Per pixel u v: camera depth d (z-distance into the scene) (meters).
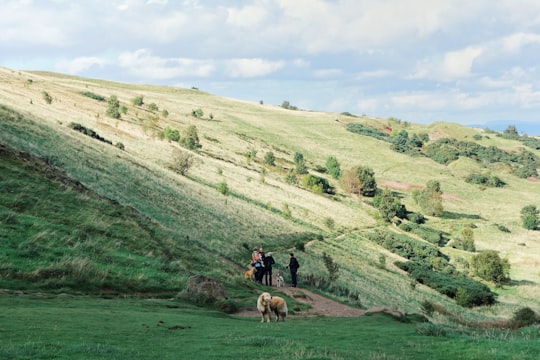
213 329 14.45
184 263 29.81
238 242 49.91
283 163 142.62
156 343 11.44
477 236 110.69
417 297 57.34
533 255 97.88
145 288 22.78
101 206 33.66
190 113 183.62
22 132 50.97
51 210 29.14
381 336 14.73
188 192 64.00
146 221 35.34
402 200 136.38
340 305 27.61
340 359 10.05
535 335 17.22
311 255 58.00
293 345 11.94
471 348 11.88
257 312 22.20
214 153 122.50
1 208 26.31
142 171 62.16
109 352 9.62
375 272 63.00
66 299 18.09
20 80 133.88
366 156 181.75
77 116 102.44
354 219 98.75
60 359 8.73
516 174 193.25
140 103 164.12
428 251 89.31
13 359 8.48
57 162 45.47
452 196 148.88
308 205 97.56
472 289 67.00
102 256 24.73
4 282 18.52
